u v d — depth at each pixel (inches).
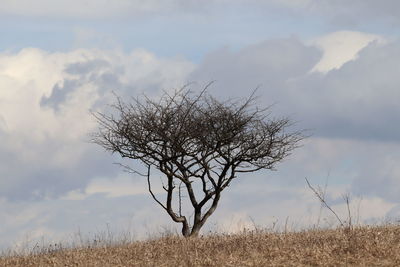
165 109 1095.0
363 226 864.3
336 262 678.5
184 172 1100.5
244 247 785.6
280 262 695.1
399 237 786.8
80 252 860.0
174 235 980.6
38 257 847.1
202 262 719.1
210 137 1098.7
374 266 658.8
